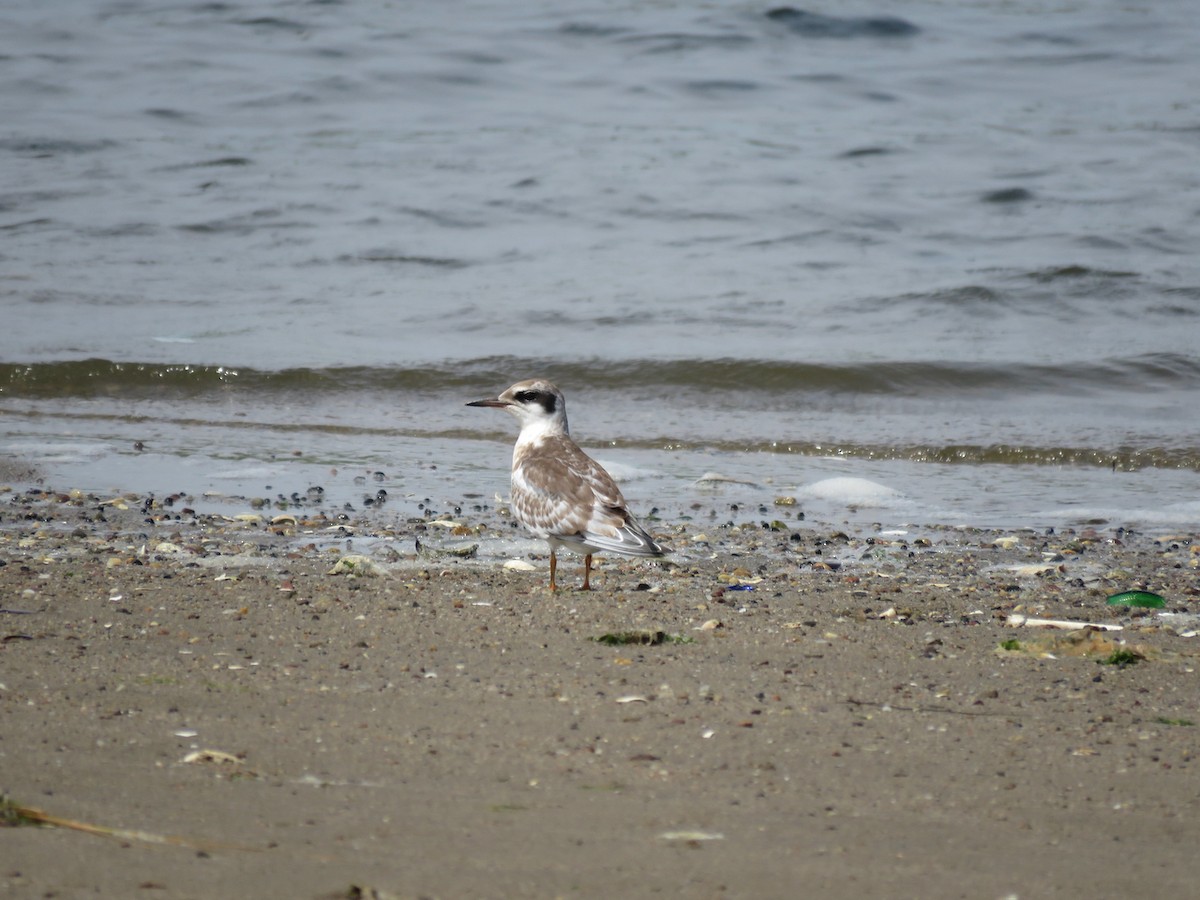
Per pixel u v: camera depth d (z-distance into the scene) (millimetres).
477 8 43062
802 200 27312
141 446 15750
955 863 5152
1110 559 11555
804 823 5535
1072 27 40188
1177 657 8383
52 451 15391
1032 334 20062
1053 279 22203
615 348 19391
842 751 6508
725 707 7168
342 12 42500
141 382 18453
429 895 4668
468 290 22453
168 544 11250
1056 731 6902
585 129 32812
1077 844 5391
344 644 8289
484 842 5191
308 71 37188
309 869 4840
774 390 18062
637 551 9555
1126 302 21344
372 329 20531
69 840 5008
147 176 29281
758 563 11258
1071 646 8547
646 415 17422
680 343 19609
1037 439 16031
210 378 18438
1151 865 5176
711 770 6184
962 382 18172
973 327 20438
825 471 15242
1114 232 24891
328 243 25094
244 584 9812
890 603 9844
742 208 26922
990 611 9664
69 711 6766
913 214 26438
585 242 25172
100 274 23266
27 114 33531
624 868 4984
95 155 30766
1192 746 6691
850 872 5027
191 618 8805
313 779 5887
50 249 24594
